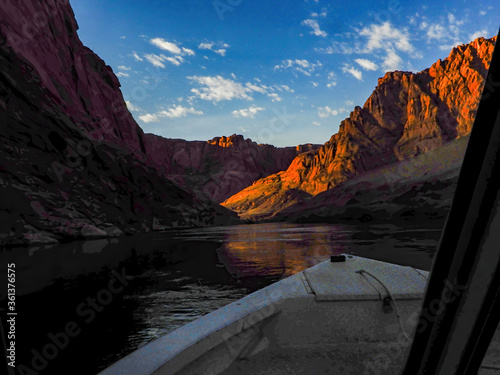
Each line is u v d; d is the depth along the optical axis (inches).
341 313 81.0
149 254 700.0
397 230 1273.4
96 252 738.8
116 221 1358.3
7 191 937.5
